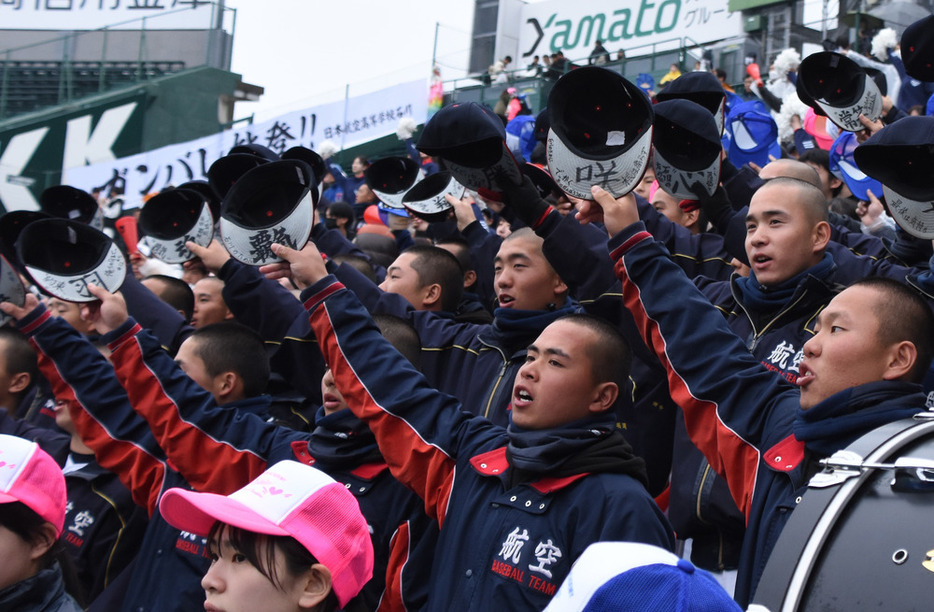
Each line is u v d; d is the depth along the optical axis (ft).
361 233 20.51
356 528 7.03
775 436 7.85
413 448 9.25
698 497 9.79
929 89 24.39
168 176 42.78
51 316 11.83
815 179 13.03
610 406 9.01
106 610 11.44
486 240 15.66
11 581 8.39
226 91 52.90
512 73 42.80
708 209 12.41
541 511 8.23
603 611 4.45
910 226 9.73
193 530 7.25
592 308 10.78
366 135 41.47
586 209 9.53
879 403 7.35
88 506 12.42
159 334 14.11
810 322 10.11
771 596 5.77
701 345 8.44
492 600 8.09
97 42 54.44
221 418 10.98
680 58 40.24
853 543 5.68
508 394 11.54
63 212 16.11
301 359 13.07
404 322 11.67
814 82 14.47
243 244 10.03
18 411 16.80
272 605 6.68
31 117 51.78
